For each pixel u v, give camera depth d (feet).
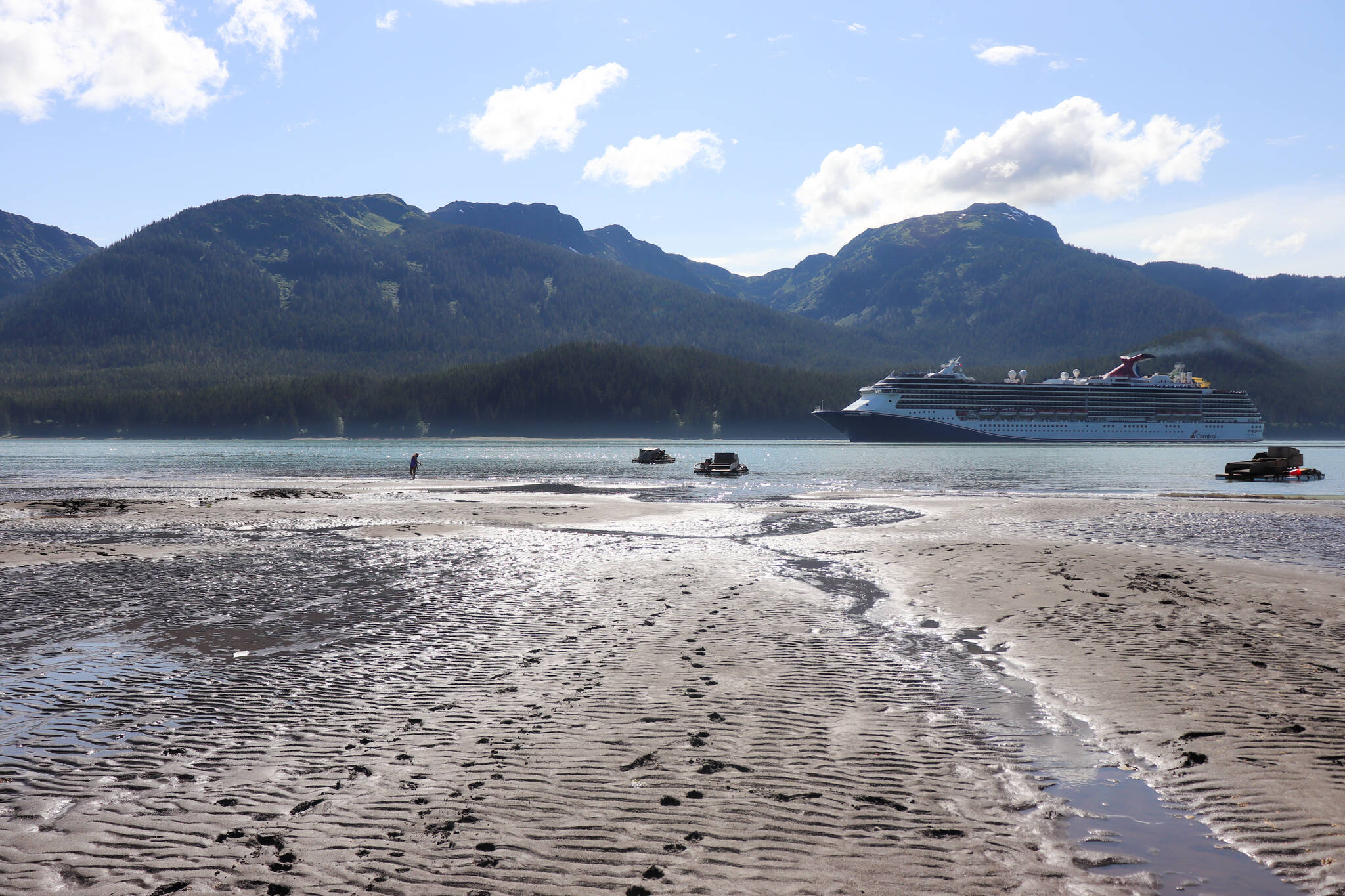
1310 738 25.09
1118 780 22.27
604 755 23.86
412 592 50.98
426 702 28.99
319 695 29.76
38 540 76.79
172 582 54.19
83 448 506.48
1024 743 25.09
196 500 122.31
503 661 34.63
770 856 17.93
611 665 34.01
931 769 23.00
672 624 42.01
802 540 80.48
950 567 61.31
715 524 95.81
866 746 24.73
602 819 19.74
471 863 17.53
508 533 84.84
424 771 22.57
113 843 18.43
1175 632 40.14
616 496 141.79
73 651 36.19
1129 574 57.00
